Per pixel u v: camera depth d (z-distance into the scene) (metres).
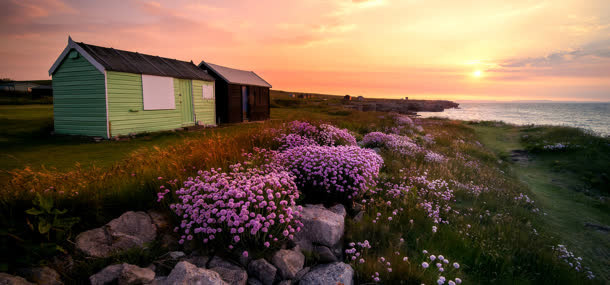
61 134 12.37
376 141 10.91
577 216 6.43
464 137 17.80
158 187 4.00
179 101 15.33
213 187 3.42
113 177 4.20
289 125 9.94
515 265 3.96
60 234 2.79
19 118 16.12
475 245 4.18
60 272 2.55
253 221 2.98
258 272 2.95
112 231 3.12
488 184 7.85
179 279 2.38
